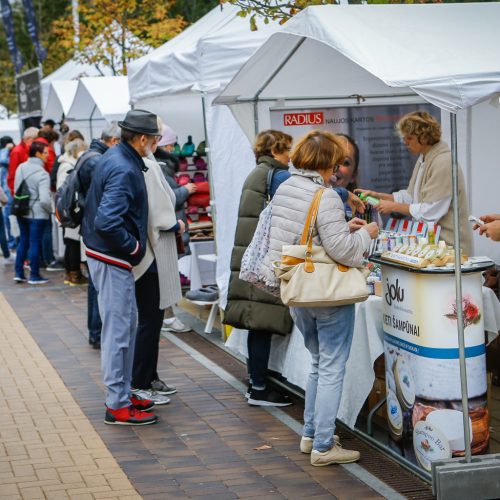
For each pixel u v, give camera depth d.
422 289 4.91
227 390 7.08
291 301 4.98
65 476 5.27
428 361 4.93
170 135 8.62
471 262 4.97
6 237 15.52
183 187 8.73
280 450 5.65
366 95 7.46
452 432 4.94
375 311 5.49
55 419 6.42
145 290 6.55
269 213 5.36
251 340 6.56
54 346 8.88
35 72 17.08
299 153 5.17
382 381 6.09
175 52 8.77
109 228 5.86
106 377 6.20
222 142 8.30
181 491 5.00
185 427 6.17
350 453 5.37
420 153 6.49
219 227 8.43
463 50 4.73
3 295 12.14
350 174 7.45
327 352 5.23
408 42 4.80
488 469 4.77
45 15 30.34
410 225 6.25
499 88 4.39
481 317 4.96
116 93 12.63
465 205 6.31
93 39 17.66
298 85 7.05
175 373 7.66
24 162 14.09
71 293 12.17
